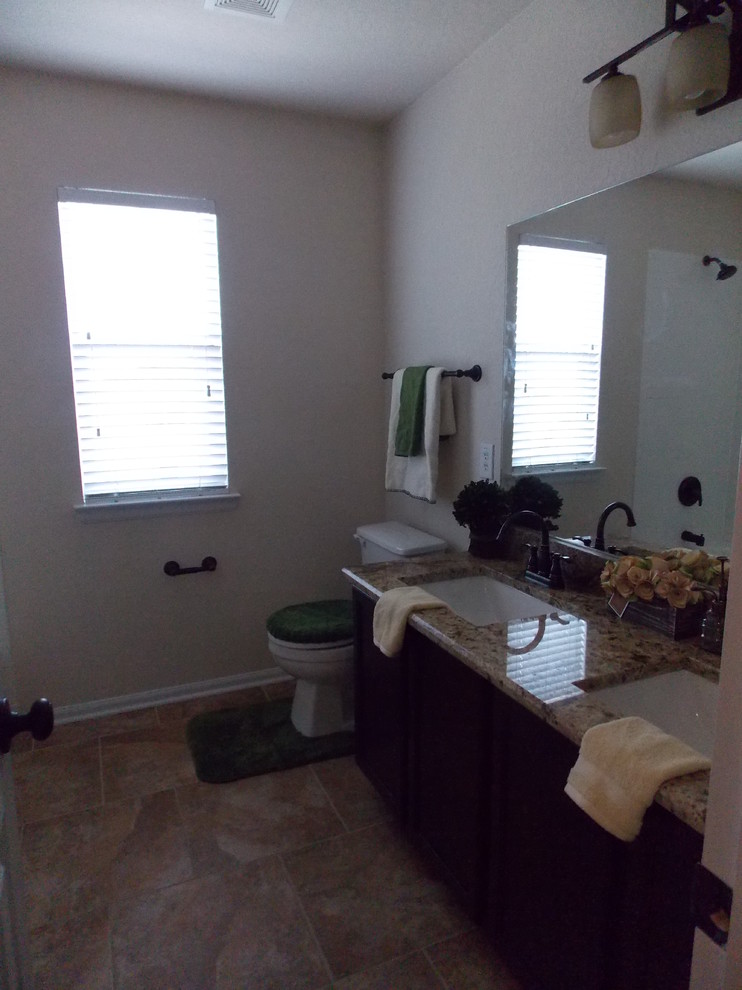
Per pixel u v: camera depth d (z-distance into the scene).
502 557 2.12
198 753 2.33
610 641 1.40
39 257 2.32
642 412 1.54
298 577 2.93
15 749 2.37
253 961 1.49
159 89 2.38
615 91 1.35
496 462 2.13
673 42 1.23
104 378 2.49
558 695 1.15
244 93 2.42
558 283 1.79
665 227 1.43
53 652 2.55
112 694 2.66
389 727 1.90
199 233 2.55
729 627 0.49
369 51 2.09
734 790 0.50
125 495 2.59
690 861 0.87
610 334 1.62
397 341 2.79
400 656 1.78
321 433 2.88
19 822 1.96
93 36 1.99
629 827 0.91
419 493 2.38
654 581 1.41
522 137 1.89
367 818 2.00
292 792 2.12
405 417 2.40
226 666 2.85
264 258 2.65
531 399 1.94
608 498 1.68
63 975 1.45
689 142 1.36
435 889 1.71
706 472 1.38
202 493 2.71
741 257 1.26
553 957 1.20
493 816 1.38
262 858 1.82
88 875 1.75
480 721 1.39
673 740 0.97
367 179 2.79
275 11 1.85
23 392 2.37
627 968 1.01
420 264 2.54
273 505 2.83
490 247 2.08
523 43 1.86
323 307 2.79
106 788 2.14
